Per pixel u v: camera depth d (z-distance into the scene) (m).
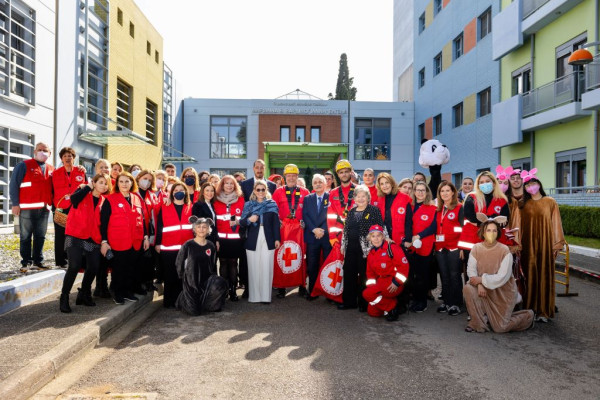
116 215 6.09
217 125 29.42
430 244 6.81
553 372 4.33
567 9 15.91
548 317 6.18
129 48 19.38
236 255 7.41
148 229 6.99
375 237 6.20
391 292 6.21
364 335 5.54
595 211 13.17
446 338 5.44
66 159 7.72
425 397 3.76
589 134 15.16
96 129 16.38
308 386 3.97
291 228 7.83
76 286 7.28
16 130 11.77
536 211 6.31
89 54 15.77
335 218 7.37
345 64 51.88
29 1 12.12
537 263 6.26
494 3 20.66
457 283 6.62
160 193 7.59
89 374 4.23
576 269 9.78
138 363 4.52
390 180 7.14
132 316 6.25
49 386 3.94
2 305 5.64
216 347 5.03
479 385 4.01
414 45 31.22
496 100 20.64
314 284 7.64
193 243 6.56
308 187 29.12
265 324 6.01
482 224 5.78
